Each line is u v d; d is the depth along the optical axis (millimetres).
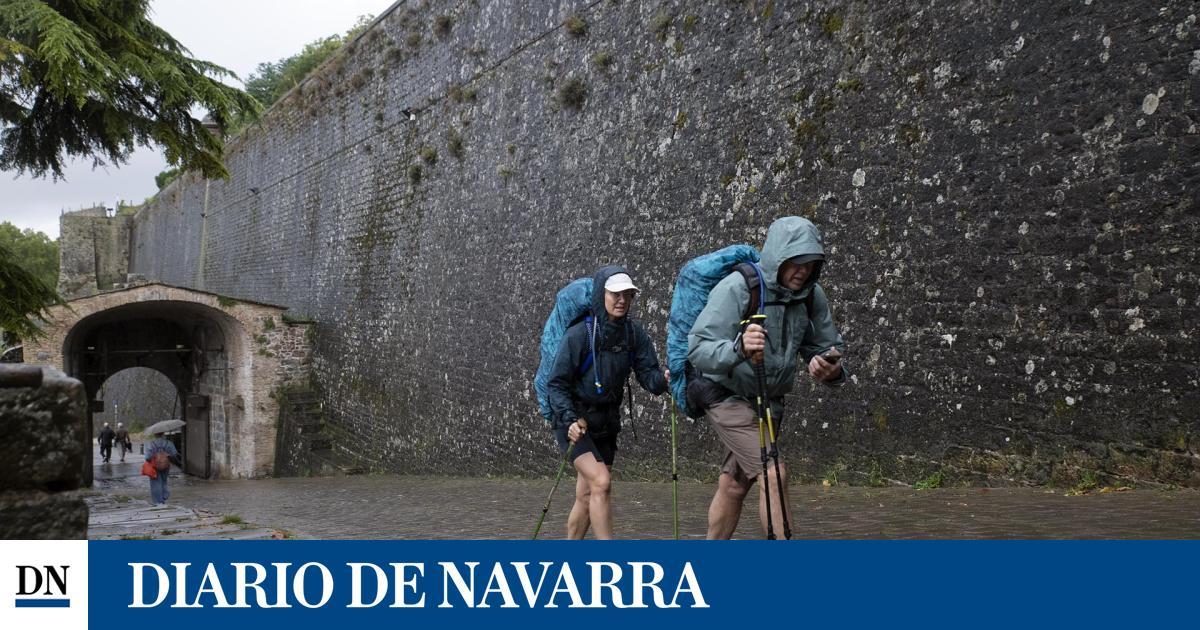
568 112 15602
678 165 12688
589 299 5039
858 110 9734
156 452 16781
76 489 2680
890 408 9055
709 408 4383
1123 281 7035
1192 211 6605
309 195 29312
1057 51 7660
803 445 10070
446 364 19906
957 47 8609
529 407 16422
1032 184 7801
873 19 9641
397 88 23203
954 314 8453
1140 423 6828
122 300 26859
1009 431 7848
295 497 16359
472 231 19078
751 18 11516
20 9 9883
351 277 25750
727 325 4086
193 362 32781
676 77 12891
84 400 2668
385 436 22844
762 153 11141
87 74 10281
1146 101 6953
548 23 16438
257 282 34500
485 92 18797
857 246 9617
